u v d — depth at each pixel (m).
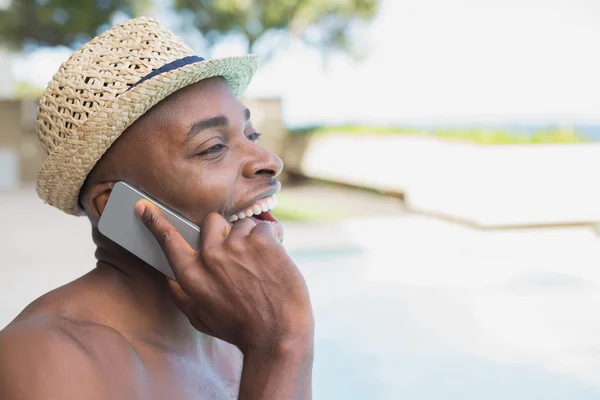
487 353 3.24
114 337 0.98
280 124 13.15
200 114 1.08
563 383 2.89
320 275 4.87
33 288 4.32
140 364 1.00
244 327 0.93
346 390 2.84
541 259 5.41
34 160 12.96
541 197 7.05
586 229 6.92
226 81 1.19
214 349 1.29
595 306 4.06
